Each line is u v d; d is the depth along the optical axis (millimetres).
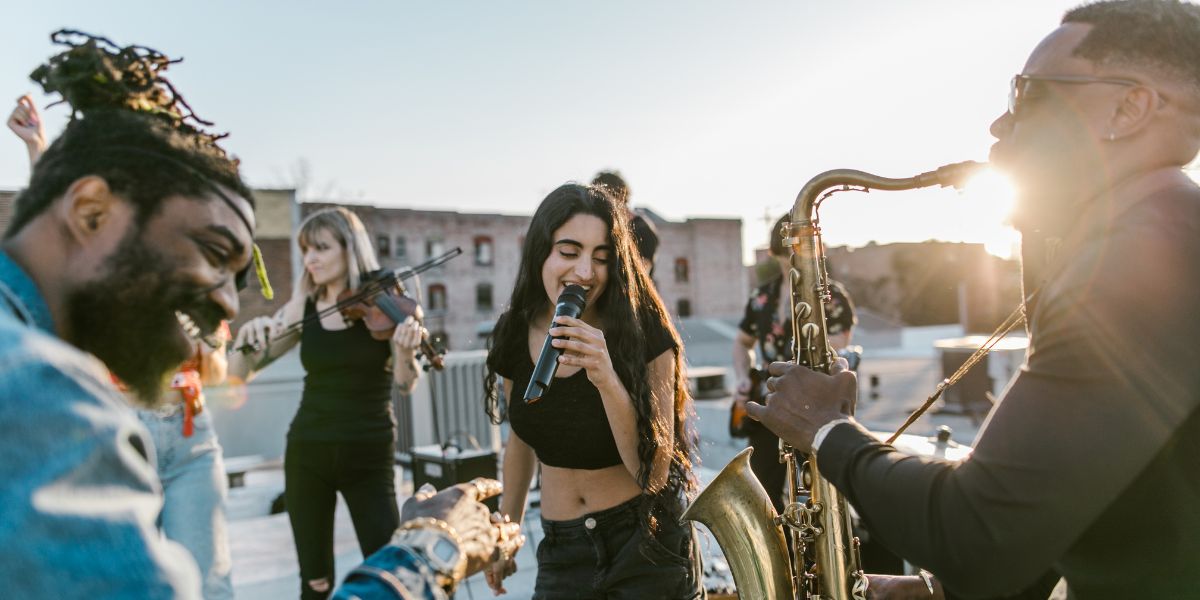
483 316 39625
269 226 23078
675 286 44625
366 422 3207
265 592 3975
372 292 3254
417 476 4754
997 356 8539
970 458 1103
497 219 40219
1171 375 969
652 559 2061
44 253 913
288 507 3240
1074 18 1193
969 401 9156
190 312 995
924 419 9086
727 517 1952
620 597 2061
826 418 1363
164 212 938
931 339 37625
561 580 2156
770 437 4059
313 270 3279
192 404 2846
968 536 1063
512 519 2469
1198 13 1116
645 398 2059
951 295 44875
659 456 2068
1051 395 1016
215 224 979
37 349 780
